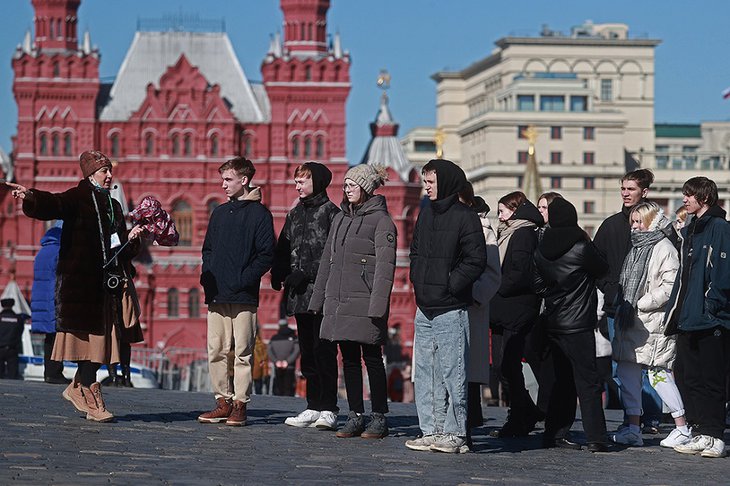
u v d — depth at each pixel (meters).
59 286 24.38
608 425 31.86
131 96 165.62
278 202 164.12
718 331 23.81
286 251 26.94
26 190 23.73
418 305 23.30
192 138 163.62
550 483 19.69
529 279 26.11
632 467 22.16
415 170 170.88
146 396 34.59
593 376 24.19
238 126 164.25
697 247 23.91
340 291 24.97
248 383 26.11
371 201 25.08
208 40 169.25
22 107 161.25
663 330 25.25
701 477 21.08
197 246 161.62
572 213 24.06
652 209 25.53
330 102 163.62
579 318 24.08
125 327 24.75
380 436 25.05
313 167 26.62
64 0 163.12
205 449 22.06
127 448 21.55
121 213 25.05
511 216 26.62
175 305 159.62
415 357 23.58
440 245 22.89
